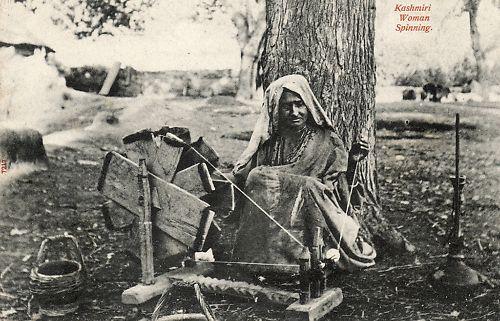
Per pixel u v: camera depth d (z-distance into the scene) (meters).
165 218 5.57
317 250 5.14
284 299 5.18
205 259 5.68
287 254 5.53
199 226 5.43
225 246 5.79
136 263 5.86
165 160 5.53
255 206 5.65
